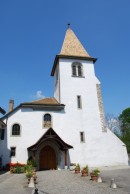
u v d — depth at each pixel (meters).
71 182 13.87
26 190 11.32
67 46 32.53
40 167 24.22
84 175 16.92
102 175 17.45
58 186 12.47
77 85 29.03
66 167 24.25
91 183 13.51
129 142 47.00
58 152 24.94
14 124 25.03
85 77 29.84
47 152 25.11
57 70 31.53
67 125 26.47
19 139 24.47
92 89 29.23
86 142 26.27
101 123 27.59
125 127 54.38
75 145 25.81
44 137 23.59
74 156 25.33
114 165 26.06
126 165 26.14
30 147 23.47
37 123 25.59
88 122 27.25
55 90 32.75
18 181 14.60
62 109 27.09
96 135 26.86
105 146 26.62
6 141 24.11
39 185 12.93
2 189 11.66
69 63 30.30
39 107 26.30
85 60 31.08
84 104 28.09
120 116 56.31
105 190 11.24
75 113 27.30
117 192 10.74
